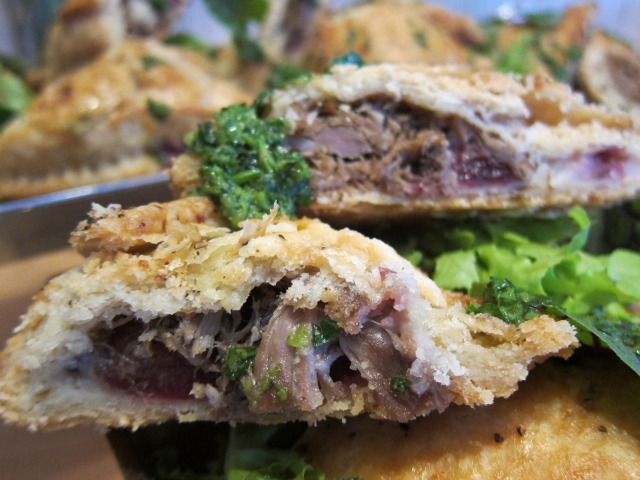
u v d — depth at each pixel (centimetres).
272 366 8
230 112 11
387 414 8
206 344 8
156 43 23
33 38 28
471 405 8
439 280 11
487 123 11
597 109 12
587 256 11
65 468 8
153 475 10
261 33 24
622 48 24
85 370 8
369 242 8
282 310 8
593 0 27
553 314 8
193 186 10
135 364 8
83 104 19
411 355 8
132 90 19
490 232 12
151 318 8
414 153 11
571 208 12
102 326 8
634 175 12
